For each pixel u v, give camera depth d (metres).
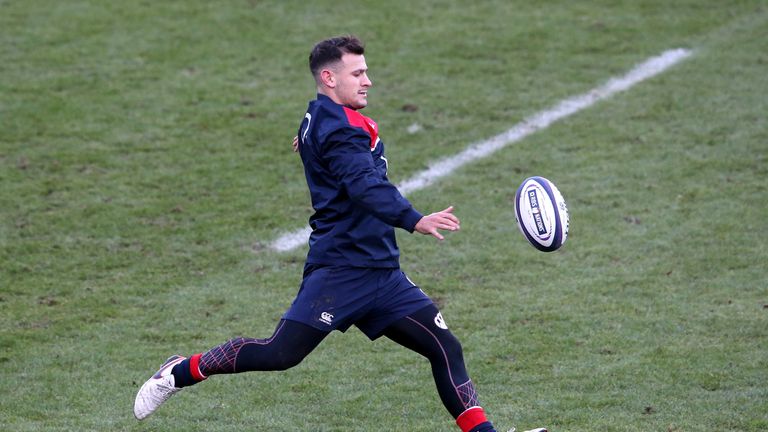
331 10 48.31
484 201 31.95
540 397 21.05
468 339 23.86
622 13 47.62
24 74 41.66
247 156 35.34
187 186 33.16
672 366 22.12
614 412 20.23
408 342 17.86
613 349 23.08
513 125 37.38
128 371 22.59
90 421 20.31
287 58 43.41
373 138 17.58
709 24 46.06
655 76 41.00
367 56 43.38
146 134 36.88
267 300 26.27
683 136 35.72
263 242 29.64
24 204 31.72
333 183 17.25
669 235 29.11
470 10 48.31
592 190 32.22
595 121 37.38
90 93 40.06
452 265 28.05
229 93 40.25
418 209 31.45
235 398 21.47
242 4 49.06
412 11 48.19
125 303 26.08
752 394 20.70
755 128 35.91
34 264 28.17
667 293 25.84
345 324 17.67
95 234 30.00
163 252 29.02
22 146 35.69
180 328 24.77
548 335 23.91
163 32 45.91
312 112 17.47
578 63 42.59
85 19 47.28
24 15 47.69
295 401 21.25
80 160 34.81
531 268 27.69
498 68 42.31
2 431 19.73
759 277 26.42
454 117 38.19
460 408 17.78
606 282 26.62
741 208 30.48
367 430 19.92
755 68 41.16
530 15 47.62
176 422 20.36
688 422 19.66
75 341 24.03
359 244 17.36
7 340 24.00
